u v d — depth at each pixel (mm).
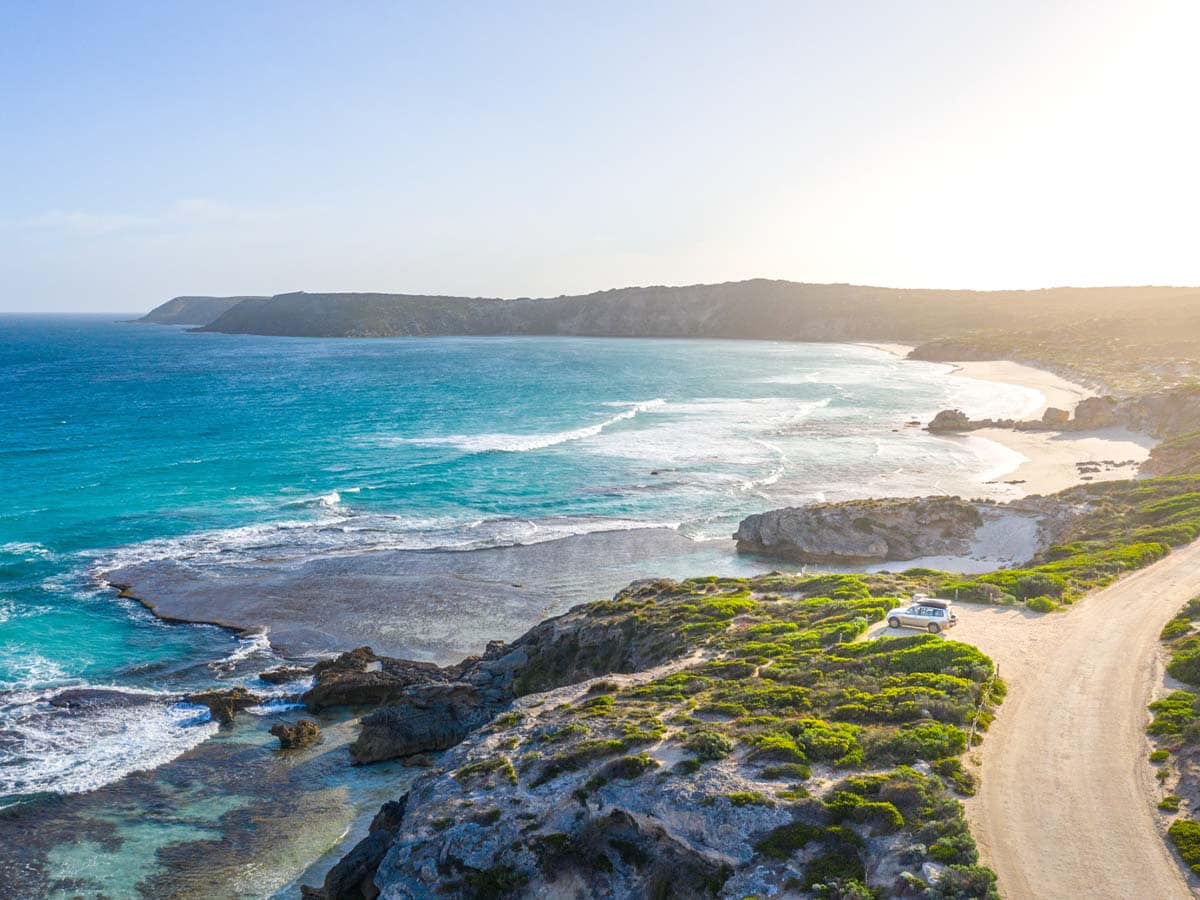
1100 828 18125
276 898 24734
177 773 31406
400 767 32438
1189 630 28906
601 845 20531
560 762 22328
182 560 53469
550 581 51656
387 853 21906
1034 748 21672
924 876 16312
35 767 31172
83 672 38875
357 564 53562
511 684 36875
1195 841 17203
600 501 69125
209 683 38406
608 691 28641
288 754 33125
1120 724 22828
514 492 71625
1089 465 76188
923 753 21047
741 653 30797
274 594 48562
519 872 20188
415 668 39250
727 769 20844
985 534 54312
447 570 53000
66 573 50750
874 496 69750
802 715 24000
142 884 25219
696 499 69875
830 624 33000
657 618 36781
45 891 24781
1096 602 33500
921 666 26938
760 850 18125
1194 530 42156
